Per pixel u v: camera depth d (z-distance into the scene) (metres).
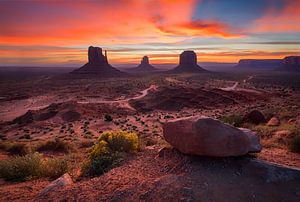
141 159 8.95
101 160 9.12
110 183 6.94
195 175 6.61
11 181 8.75
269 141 12.30
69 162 10.98
